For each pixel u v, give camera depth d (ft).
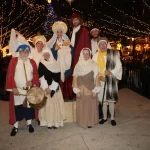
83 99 14.78
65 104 16.08
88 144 12.69
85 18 52.70
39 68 14.55
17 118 14.19
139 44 66.44
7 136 14.06
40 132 14.56
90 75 14.66
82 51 14.74
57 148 12.28
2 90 25.93
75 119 16.39
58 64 14.80
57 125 14.98
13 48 14.33
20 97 13.99
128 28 51.24
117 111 18.79
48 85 14.47
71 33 17.46
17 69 13.84
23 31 62.69
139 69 27.45
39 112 14.96
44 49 14.55
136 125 15.49
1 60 37.86
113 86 15.30
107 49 15.52
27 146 12.61
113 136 13.73
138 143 12.71
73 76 15.02
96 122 15.16
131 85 29.40
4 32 58.23
